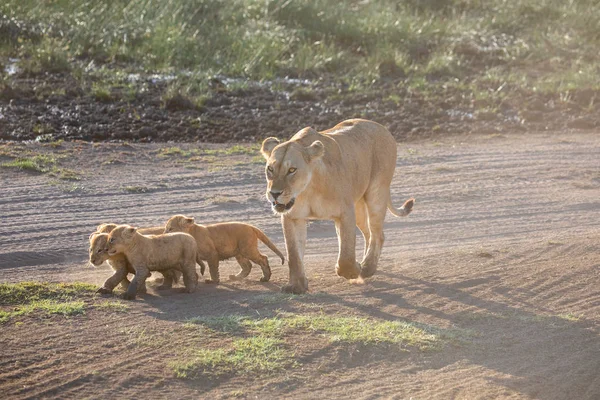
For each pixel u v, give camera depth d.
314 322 9.44
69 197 16.16
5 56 25.84
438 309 10.48
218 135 22.19
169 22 29.69
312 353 8.63
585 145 23.39
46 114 22.09
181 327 9.20
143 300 10.38
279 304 10.27
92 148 19.77
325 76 28.89
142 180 17.66
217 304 10.23
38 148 19.34
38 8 28.84
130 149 20.06
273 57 29.02
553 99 28.59
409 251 13.91
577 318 10.38
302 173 10.21
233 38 29.94
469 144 23.11
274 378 8.08
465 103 27.42
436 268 12.51
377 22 33.81
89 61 26.72
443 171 19.83
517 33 36.03
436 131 24.30
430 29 34.53
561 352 9.30
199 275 12.25
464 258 13.10
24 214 14.98
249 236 11.92
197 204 16.27
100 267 12.56
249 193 17.25
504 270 12.36
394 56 30.95
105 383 7.83
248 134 22.50
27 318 9.34
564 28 36.72
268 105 25.11
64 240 13.74
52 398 7.52
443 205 17.12
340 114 24.83
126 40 28.30
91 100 23.56
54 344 8.65
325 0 34.72
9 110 22.02
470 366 8.74
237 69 27.89
